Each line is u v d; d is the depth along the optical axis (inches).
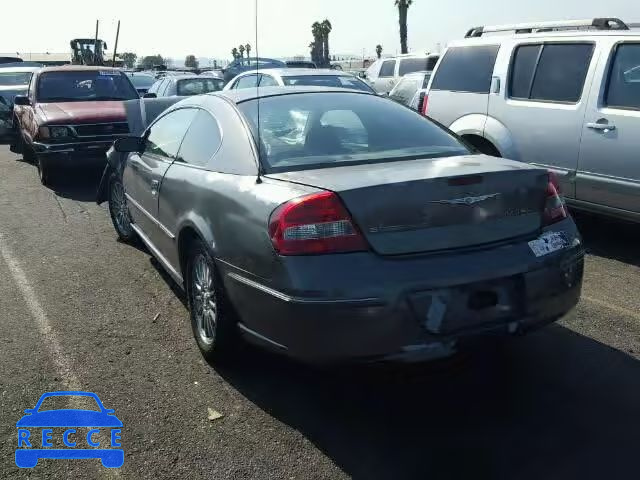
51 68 426.6
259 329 121.3
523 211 122.9
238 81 430.9
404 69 693.9
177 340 158.7
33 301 185.5
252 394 133.0
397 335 108.9
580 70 225.8
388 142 147.0
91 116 361.4
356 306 107.2
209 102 167.0
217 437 118.1
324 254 109.7
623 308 173.8
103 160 363.6
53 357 149.8
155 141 196.1
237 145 141.6
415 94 430.0
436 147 147.7
